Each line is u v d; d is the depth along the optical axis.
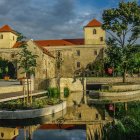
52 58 101.81
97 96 56.66
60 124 28.08
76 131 24.48
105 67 73.12
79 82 72.06
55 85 70.62
